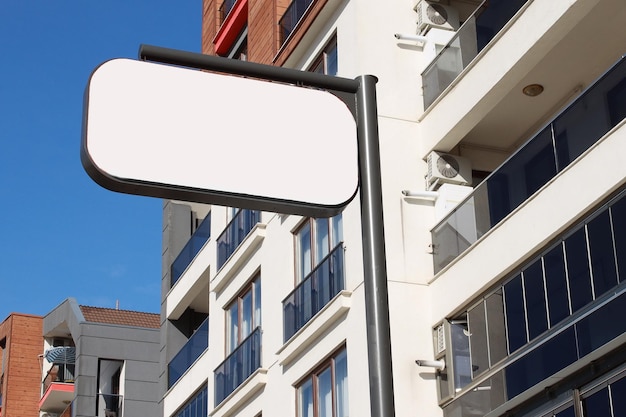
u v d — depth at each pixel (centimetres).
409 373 1662
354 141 327
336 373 1823
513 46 1608
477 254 1612
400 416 1622
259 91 321
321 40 2091
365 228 349
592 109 1380
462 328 1661
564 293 1389
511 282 1524
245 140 313
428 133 1845
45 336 4375
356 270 1800
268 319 2170
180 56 332
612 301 1276
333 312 1803
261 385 2125
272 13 2397
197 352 2652
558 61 1611
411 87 1914
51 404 4178
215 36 2911
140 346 3906
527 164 1535
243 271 2381
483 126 1808
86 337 3859
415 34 1984
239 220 2481
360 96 360
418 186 1830
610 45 1573
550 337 1395
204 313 3009
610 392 1251
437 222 1766
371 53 1925
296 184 313
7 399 4241
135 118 302
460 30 1817
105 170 294
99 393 3803
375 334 335
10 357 4316
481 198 1650
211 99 311
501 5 1702
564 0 1486
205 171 304
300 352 1967
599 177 1339
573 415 1313
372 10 1972
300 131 319
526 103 1727
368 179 352
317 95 327
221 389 2392
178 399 2730
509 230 1534
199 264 2767
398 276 1733
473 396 1564
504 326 1525
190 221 3153
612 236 1302
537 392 1384
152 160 300
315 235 2020
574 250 1382
